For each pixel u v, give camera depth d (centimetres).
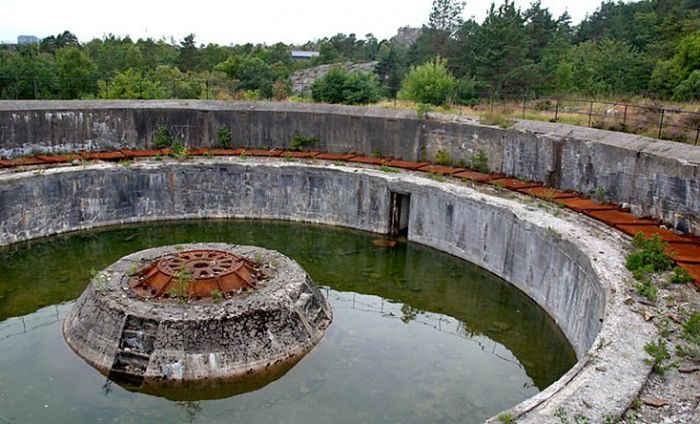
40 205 1733
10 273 1562
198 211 2005
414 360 1183
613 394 749
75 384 1026
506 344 1291
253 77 4416
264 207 2020
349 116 2169
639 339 884
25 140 1927
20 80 3222
